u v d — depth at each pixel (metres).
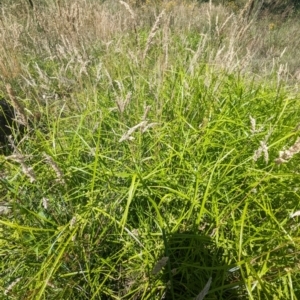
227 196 1.96
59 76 3.03
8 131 2.86
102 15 4.89
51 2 5.34
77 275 1.79
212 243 1.87
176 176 2.14
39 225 1.89
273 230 1.80
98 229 1.87
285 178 2.03
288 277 1.72
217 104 2.63
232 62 2.84
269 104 2.75
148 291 1.78
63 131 2.67
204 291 1.26
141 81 3.07
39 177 2.13
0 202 2.08
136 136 2.35
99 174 1.99
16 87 3.52
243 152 2.15
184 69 2.92
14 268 1.81
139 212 1.99
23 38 4.52
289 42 7.27
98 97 2.94
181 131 2.45
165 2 5.91
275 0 8.98
